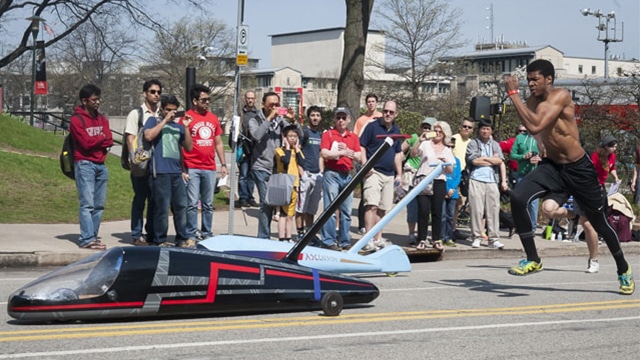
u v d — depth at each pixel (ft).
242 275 23.59
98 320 23.15
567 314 26.16
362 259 30.99
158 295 22.65
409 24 179.63
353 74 60.39
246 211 55.21
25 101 242.17
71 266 23.20
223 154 41.96
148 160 37.70
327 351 20.43
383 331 22.88
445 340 21.99
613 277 35.65
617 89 81.56
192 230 39.99
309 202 41.11
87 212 37.65
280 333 22.22
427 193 41.50
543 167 27.61
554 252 45.80
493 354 20.59
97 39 159.33
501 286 32.14
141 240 39.60
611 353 21.07
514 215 27.50
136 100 234.17
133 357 19.31
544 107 26.48
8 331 21.76
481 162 43.83
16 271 34.50
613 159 49.49
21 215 48.26
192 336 21.57
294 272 24.40
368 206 40.70
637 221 57.72
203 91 40.19
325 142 39.81
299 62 311.47
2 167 59.47
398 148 41.98
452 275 35.50
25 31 130.41
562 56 245.45
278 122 45.11
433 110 155.63
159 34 130.00
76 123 37.14
